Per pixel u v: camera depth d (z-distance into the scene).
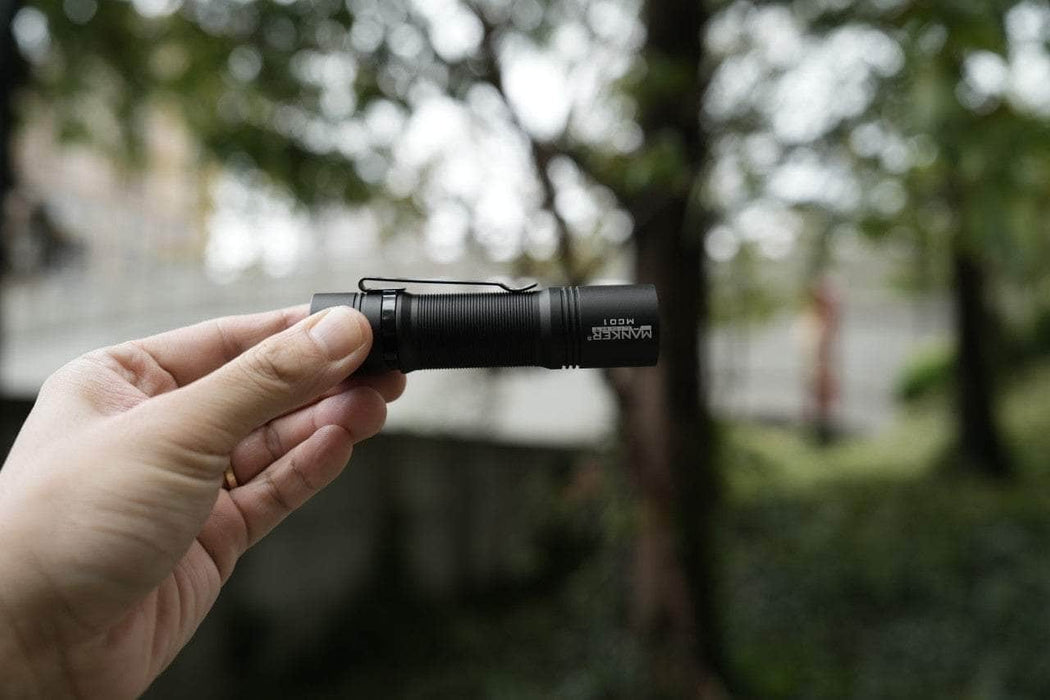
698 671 4.14
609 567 5.15
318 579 6.76
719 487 4.50
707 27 3.86
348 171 3.69
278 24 3.34
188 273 9.30
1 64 3.42
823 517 8.12
